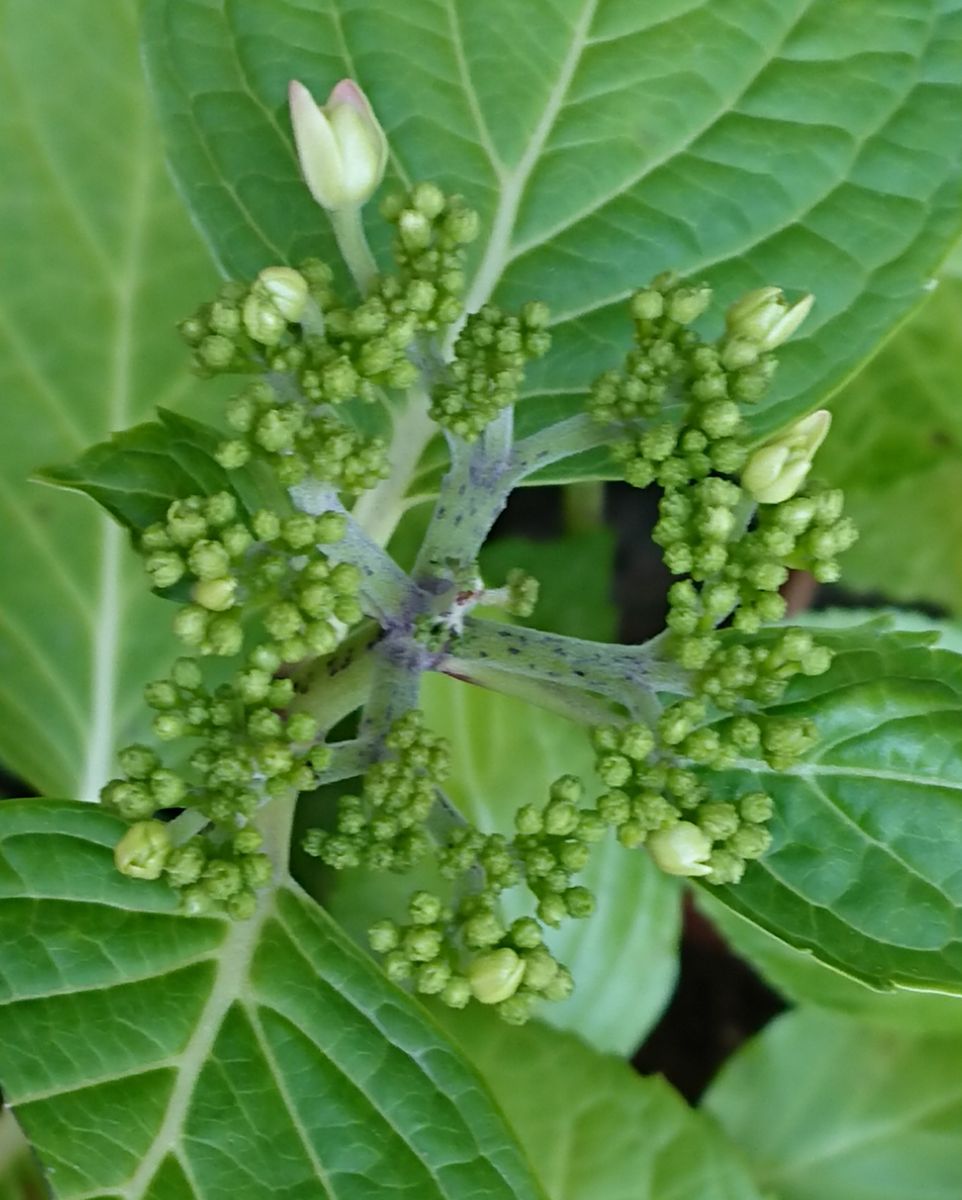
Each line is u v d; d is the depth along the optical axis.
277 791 0.30
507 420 0.31
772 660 0.30
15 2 0.37
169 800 0.30
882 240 0.34
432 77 0.34
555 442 0.31
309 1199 0.30
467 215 0.30
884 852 0.31
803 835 0.31
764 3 0.34
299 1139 0.30
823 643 0.32
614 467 0.33
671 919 0.43
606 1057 0.41
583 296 0.34
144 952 0.30
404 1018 0.30
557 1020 0.43
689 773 0.30
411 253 0.30
